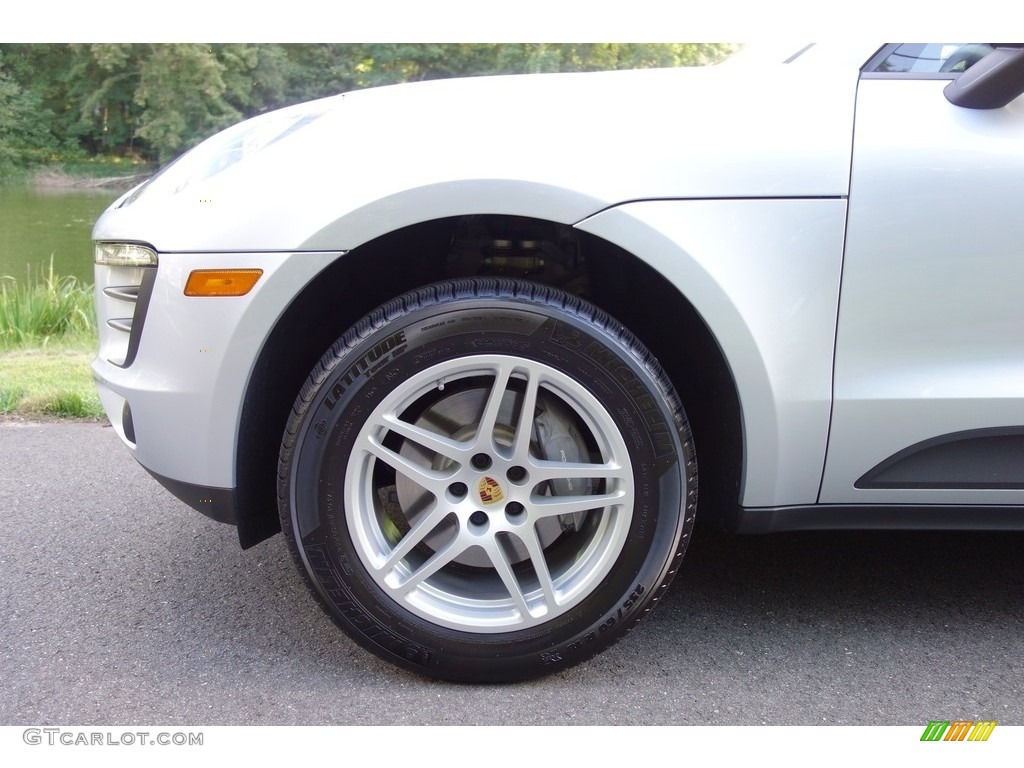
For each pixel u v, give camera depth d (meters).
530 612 1.62
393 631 1.62
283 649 1.80
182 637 1.85
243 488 1.64
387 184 1.50
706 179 1.53
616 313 1.88
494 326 1.53
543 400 1.67
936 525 1.71
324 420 1.55
